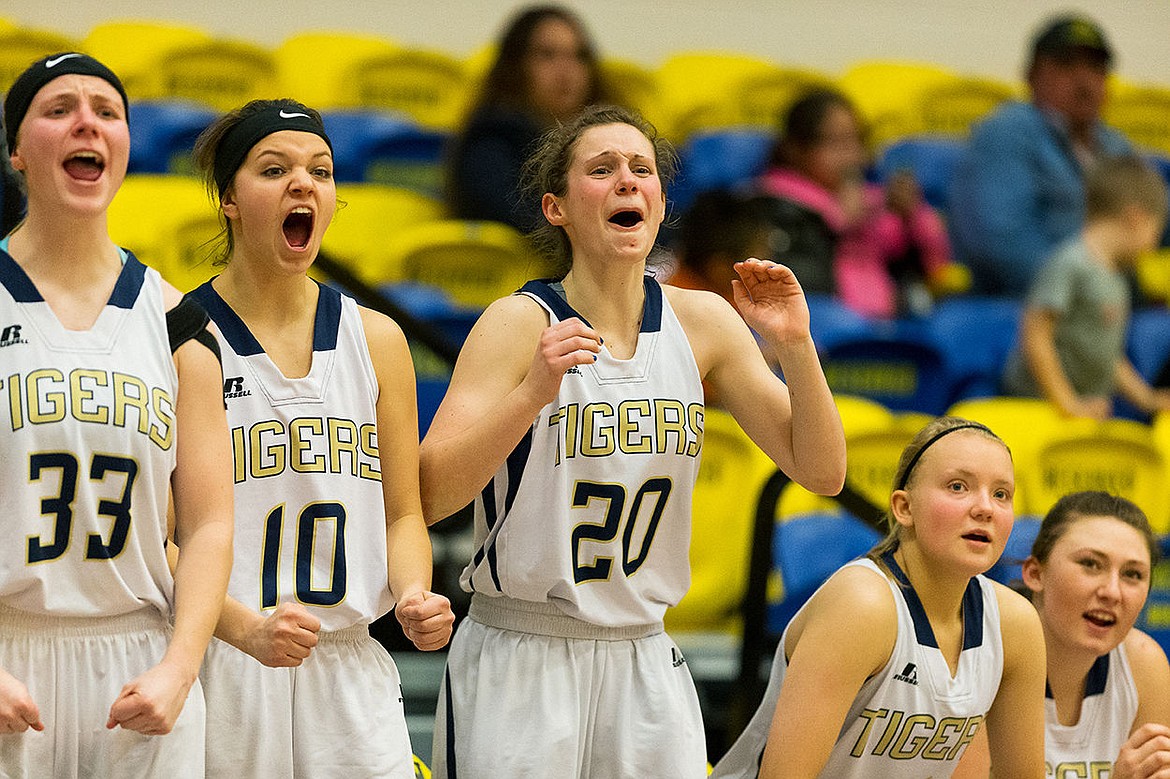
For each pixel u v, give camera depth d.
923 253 19.38
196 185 15.98
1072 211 19.66
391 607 7.75
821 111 18.66
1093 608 9.37
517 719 7.98
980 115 23.45
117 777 6.52
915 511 8.52
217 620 6.80
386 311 11.41
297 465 7.52
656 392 8.23
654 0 23.69
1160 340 19.00
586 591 8.09
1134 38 24.89
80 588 6.51
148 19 21.86
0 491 6.39
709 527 13.65
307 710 7.44
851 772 8.59
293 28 22.42
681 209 20.47
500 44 17.98
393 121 19.67
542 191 8.58
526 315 8.29
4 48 19.58
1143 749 8.49
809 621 8.41
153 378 6.68
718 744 12.48
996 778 9.04
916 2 24.44
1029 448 15.17
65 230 6.63
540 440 8.05
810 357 8.08
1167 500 15.21
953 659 8.61
